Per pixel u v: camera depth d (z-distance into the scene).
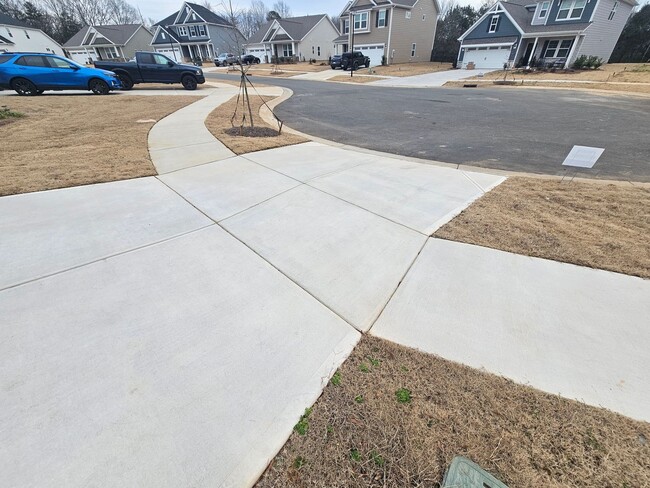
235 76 25.64
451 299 2.31
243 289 2.39
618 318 2.13
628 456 1.39
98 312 2.13
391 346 1.94
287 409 1.58
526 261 2.72
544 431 1.48
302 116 9.62
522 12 26.05
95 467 1.34
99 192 3.91
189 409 1.57
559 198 3.89
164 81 14.64
